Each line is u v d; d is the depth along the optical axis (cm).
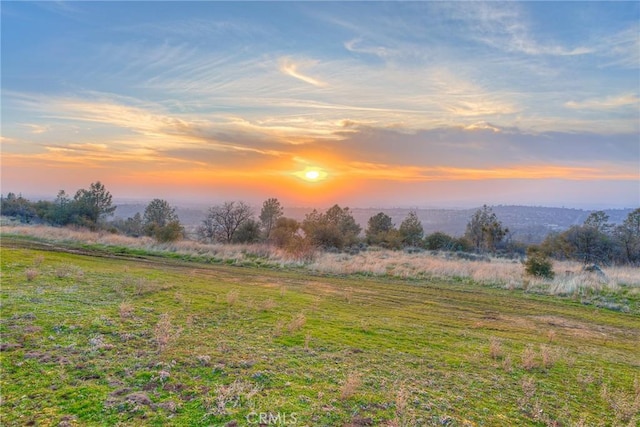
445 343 864
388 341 843
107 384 515
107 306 927
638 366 778
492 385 621
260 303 1134
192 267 2014
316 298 1327
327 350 738
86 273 1409
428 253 3588
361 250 3797
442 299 1481
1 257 1606
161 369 571
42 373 536
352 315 1087
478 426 479
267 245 3136
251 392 511
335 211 4934
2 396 468
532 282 1825
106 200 4788
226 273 1866
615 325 1177
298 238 3012
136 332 735
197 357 627
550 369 721
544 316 1260
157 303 1011
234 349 689
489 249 4434
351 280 1881
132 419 433
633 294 1577
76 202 4503
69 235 3191
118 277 1377
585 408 559
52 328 717
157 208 5028
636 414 543
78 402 464
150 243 3022
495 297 1569
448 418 487
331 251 3431
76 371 548
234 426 429
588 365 762
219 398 487
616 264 3050
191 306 1008
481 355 784
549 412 538
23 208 5622
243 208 3844
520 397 580
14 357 580
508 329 1057
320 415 469
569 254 3512
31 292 1001
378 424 458
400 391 522
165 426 422
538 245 4081
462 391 588
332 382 577
